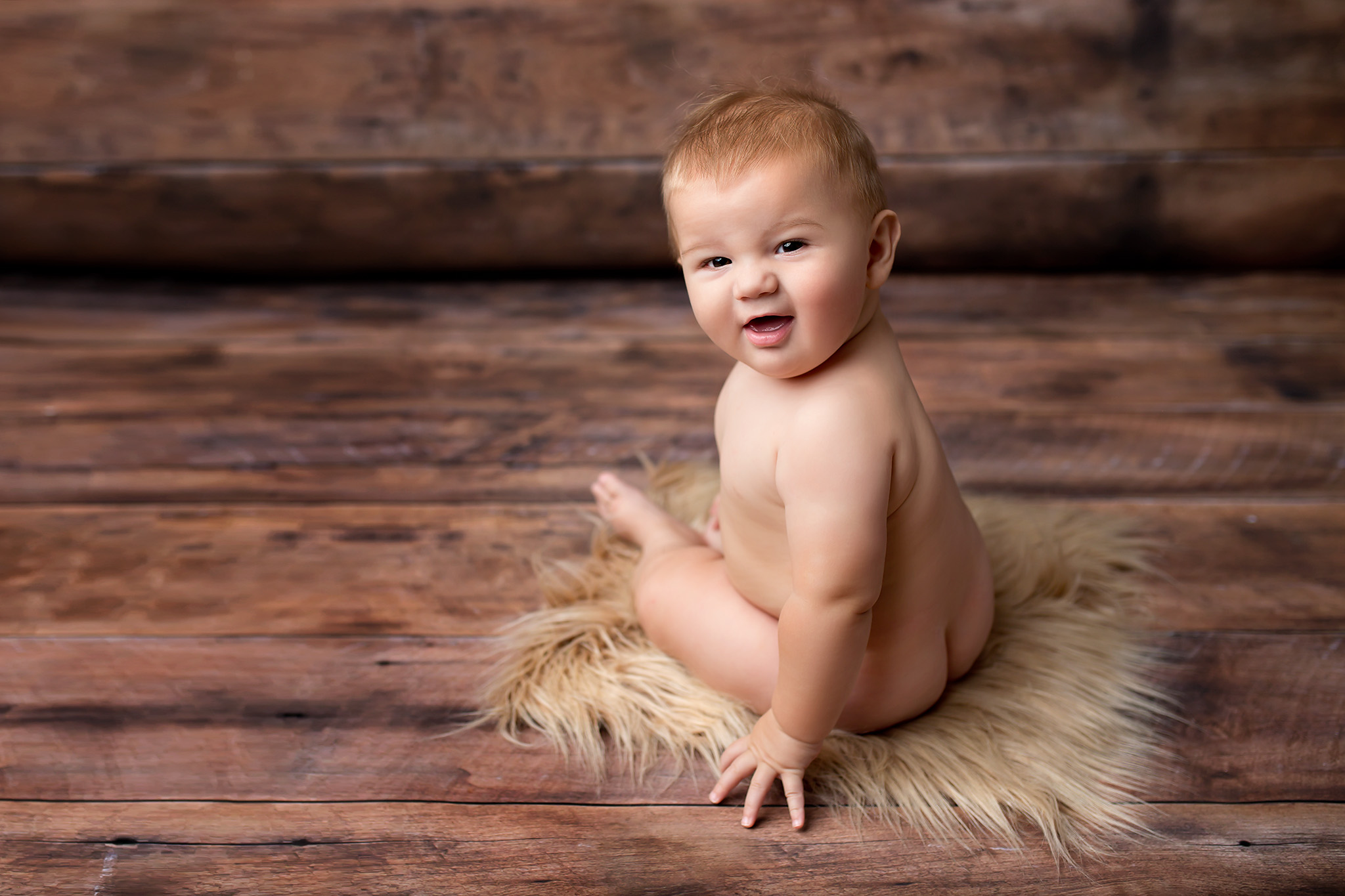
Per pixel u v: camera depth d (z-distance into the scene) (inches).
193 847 38.5
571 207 90.7
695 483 60.8
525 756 42.8
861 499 34.1
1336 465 62.7
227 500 61.6
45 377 76.2
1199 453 64.4
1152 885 36.4
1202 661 47.1
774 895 36.2
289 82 88.4
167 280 94.6
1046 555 51.2
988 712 43.1
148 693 46.5
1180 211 89.0
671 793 40.8
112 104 88.5
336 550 56.9
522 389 74.9
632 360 78.9
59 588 53.7
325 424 70.2
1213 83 86.0
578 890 36.4
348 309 89.0
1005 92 87.7
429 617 51.5
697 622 43.5
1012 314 85.2
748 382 38.4
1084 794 39.8
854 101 88.7
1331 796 39.9
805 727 36.9
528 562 55.7
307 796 40.8
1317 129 86.1
